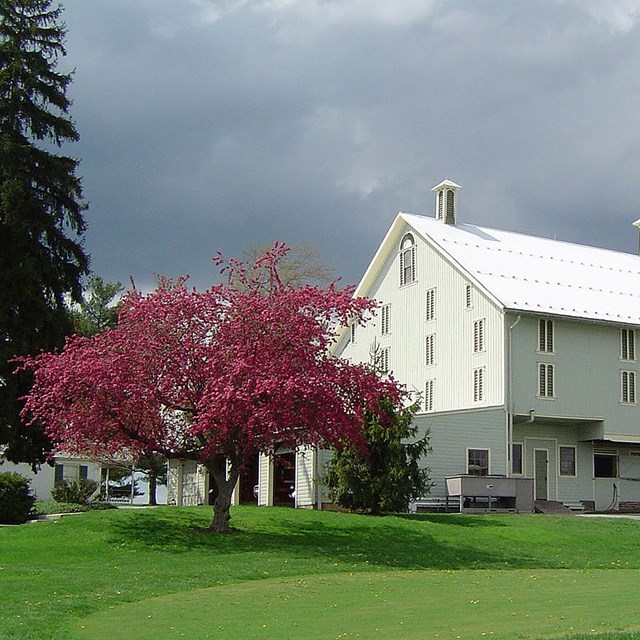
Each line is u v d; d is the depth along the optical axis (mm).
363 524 29469
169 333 26594
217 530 27047
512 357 43344
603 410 45031
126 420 26406
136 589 18812
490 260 48531
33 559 23406
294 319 26281
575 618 14852
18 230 38688
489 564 24328
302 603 17000
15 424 37625
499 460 41875
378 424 33188
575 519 33281
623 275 53062
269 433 26188
